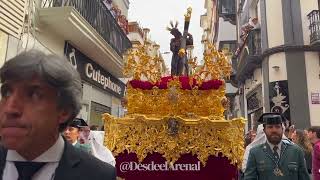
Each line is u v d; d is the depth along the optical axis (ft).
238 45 72.74
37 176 4.71
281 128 13.20
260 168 13.10
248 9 61.67
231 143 13.41
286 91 45.96
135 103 14.43
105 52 38.37
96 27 36.68
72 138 13.89
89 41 33.94
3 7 21.54
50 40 30.22
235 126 13.61
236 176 13.29
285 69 46.55
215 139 13.50
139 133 13.71
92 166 4.99
